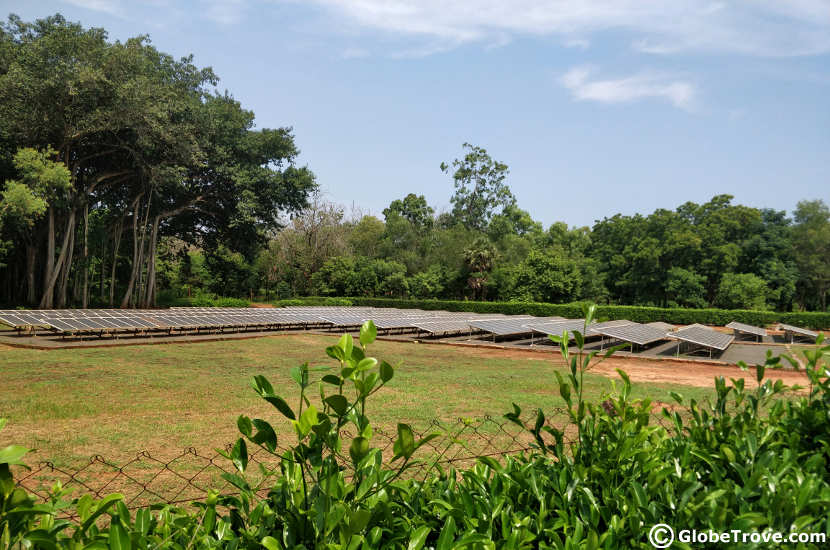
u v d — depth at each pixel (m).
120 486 6.83
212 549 2.02
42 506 1.58
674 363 22.89
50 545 1.58
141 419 10.57
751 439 2.73
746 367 3.51
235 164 43.72
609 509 2.37
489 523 2.20
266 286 64.38
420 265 65.19
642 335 28.03
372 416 10.95
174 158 39.62
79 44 32.56
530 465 2.71
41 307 35.75
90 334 25.64
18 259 41.12
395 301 56.81
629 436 2.72
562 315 49.75
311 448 1.96
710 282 60.75
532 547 2.19
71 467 7.61
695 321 47.41
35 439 8.98
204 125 40.41
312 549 1.86
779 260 59.22
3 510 1.53
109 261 48.12
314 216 62.09
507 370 19.30
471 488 2.65
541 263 55.72
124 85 32.94
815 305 62.28
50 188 33.22
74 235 38.78
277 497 2.07
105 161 40.88
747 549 1.90
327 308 41.59
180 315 29.75
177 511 2.27
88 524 1.85
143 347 23.00
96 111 33.38
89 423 10.16
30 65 31.89
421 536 1.88
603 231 77.56
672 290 57.62
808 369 3.46
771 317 46.00
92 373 15.90
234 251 52.97
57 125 33.69
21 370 15.98
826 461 3.04
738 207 63.94
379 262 60.69
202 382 15.05
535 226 86.69
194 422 10.40
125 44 34.41
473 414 11.38
